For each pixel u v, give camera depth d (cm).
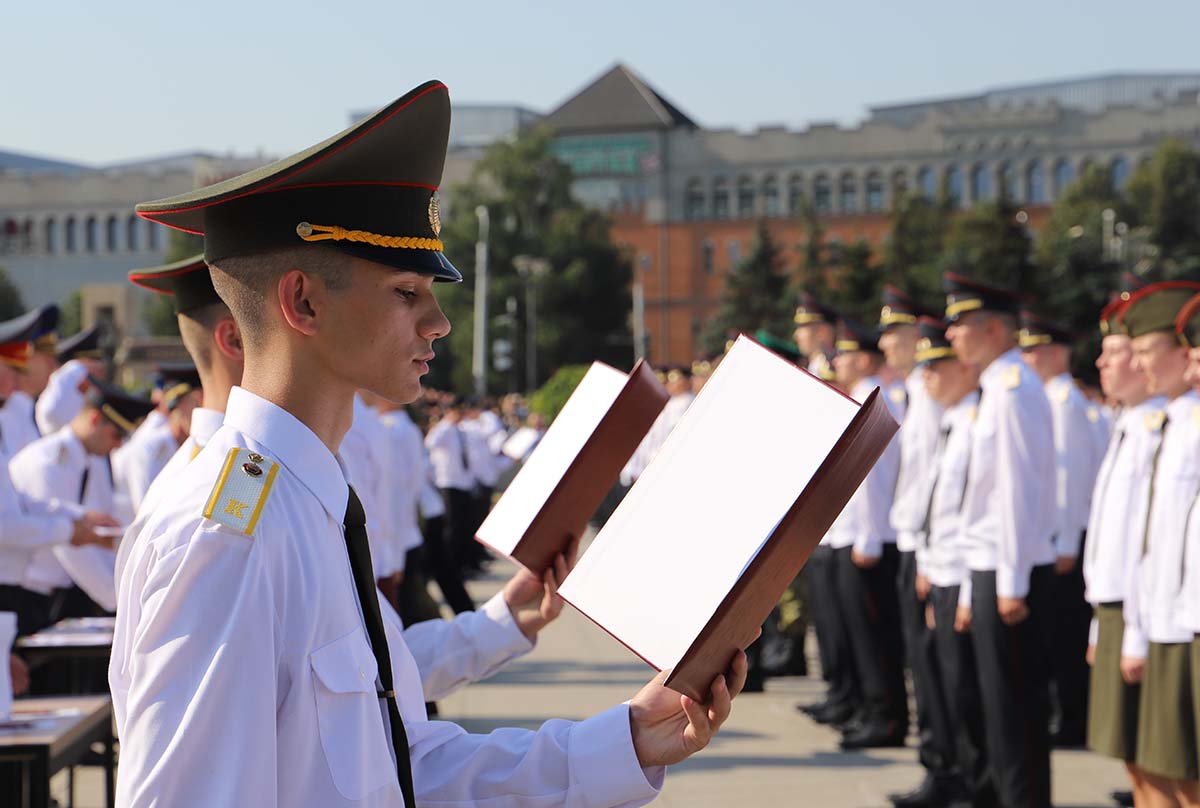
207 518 156
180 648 150
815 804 632
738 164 7500
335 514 169
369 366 171
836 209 7450
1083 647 760
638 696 191
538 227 5859
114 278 7719
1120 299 558
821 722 820
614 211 7581
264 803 149
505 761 195
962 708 589
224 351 264
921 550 616
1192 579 450
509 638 256
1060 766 709
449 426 1606
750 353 182
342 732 160
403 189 172
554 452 259
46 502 583
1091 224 3975
